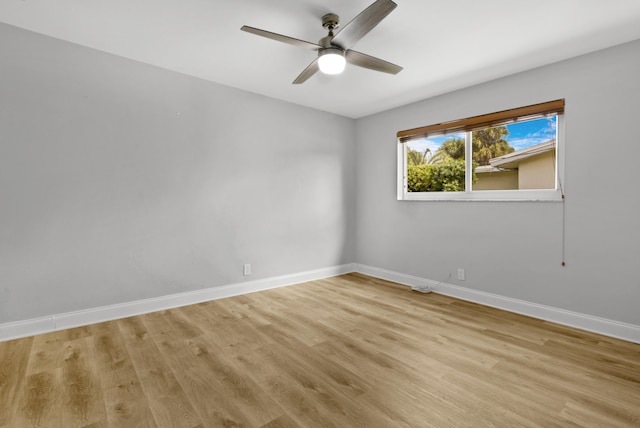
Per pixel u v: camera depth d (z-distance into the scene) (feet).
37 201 8.12
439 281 12.02
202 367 6.58
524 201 9.68
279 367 6.59
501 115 10.14
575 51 8.43
